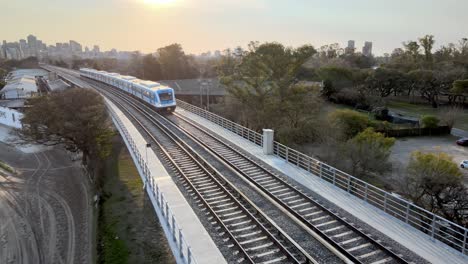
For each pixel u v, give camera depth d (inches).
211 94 2054.6
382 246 385.4
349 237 418.6
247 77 1268.5
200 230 440.5
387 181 904.3
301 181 598.5
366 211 478.3
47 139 1152.8
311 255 385.1
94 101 1176.2
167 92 1314.0
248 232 441.7
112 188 1006.4
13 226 816.3
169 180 614.9
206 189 579.5
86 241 750.5
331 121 1165.1
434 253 373.1
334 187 569.6
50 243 743.7
